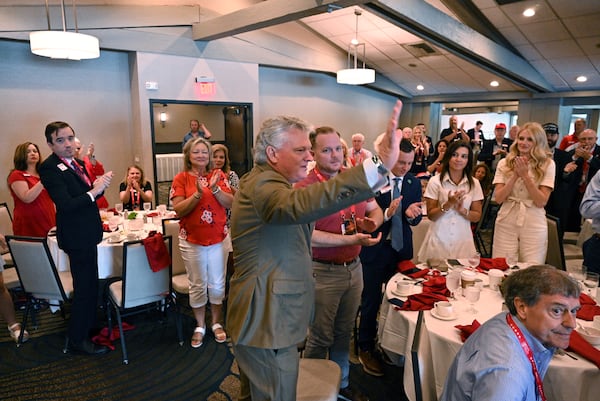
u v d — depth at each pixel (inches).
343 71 277.7
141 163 244.2
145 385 96.0
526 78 302.4
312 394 60.6
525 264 99.1
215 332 117.0
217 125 414.0
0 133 204.7
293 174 47.3
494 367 43.0
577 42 253.8
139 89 235.3
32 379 98.0
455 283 77.2
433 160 265.9
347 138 388.2
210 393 93.2
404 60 337.1
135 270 104.1
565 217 152.9
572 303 43.1
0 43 199.9
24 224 137.3
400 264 94.8
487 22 247.9
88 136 233.3
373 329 100.0
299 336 48.8
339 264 75.6
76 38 155.8
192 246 109.1
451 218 104.5
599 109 417.4
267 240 46.6
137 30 229.0
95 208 103.3
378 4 170.6
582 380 56.7
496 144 269.7
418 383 52.2
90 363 105.0
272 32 289.0
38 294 111.4
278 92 321.7
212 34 235.8
